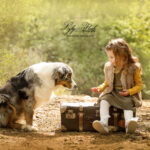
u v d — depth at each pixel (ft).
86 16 65.57
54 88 22.77
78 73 48.21
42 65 22.57
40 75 22.04
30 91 22.04
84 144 18.45
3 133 21.24
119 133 21.27
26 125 22.34
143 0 60.54
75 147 17.74
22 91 22.22
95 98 35.81
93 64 51.96
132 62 21.16
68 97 35.88
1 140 19.02
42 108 29.76
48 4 69.62
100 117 21.21
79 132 21.85
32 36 63.87
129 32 55.11
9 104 22.38
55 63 22.68
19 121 24.26
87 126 21.89
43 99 22.30
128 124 19.83
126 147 17.40
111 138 19.76
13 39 56.54
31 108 22.08
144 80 45.55
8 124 23.08
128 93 20.66
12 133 21.40
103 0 66.03
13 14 41.70
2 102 22.41
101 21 62.90
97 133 21.40
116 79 21.62
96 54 56.13
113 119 21.54
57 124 24.45
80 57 58.34
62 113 21.93
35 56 48.88
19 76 22.84
